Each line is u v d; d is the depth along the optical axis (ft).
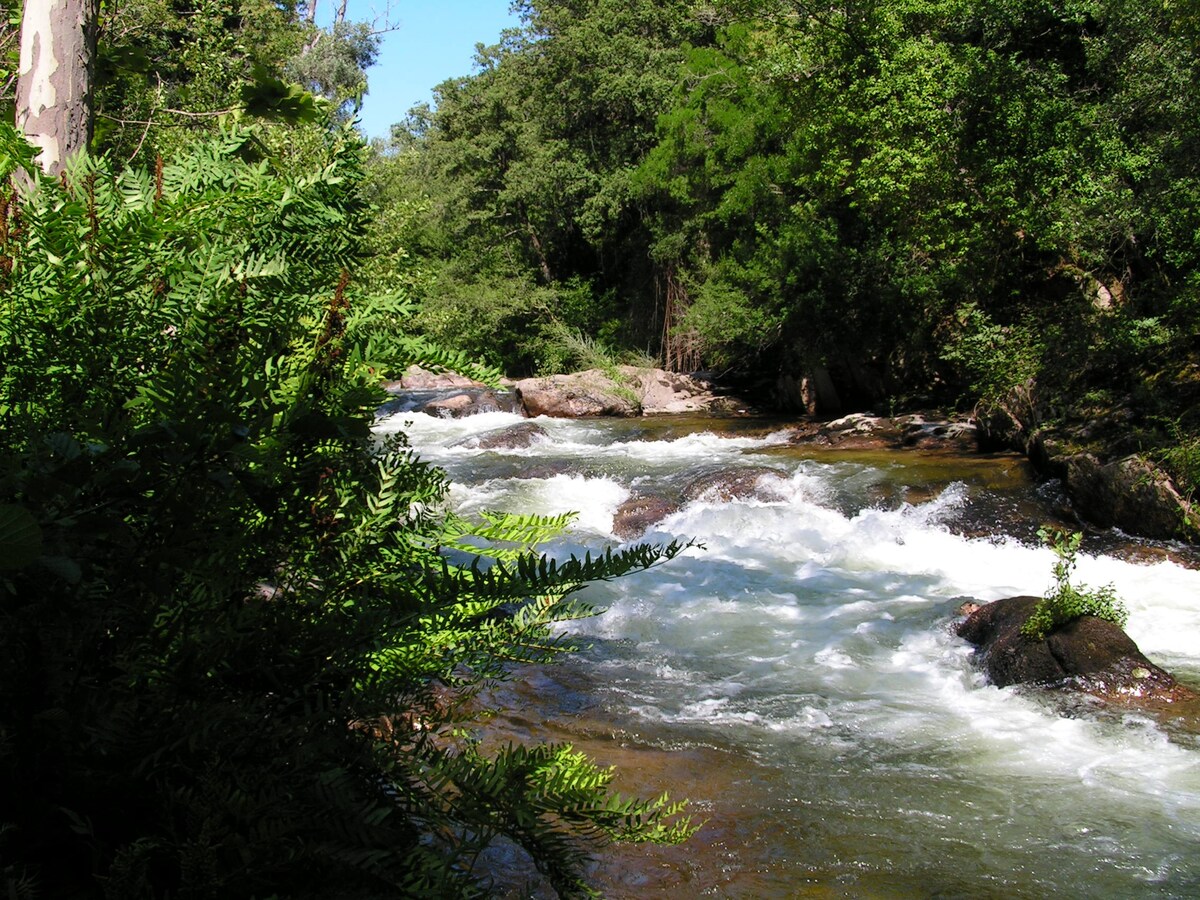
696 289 90.79
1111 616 23.38
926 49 60.80
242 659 6.99
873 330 69.36
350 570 7.57
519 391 82.48
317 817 6.33
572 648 8.39
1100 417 41.73
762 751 18.79
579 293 109.81
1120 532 36.29
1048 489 40.57
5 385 6.85
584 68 108.58
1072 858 14.87
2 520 4.93
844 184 66.74
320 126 9.34
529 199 110.93
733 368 92.02
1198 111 45.01
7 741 6.04
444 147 121.60
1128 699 21.22
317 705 6.90
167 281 7.46
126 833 6.55
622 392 82.48
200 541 6.48
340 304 7.60
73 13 12.44
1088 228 49.16
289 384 7.35
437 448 62.13
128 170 8.64
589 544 37.65
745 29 85.51
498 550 8.05
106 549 6.26
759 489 43.27
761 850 14.74
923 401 66.59
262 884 6.23
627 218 110.11
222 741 6.37
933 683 22.97
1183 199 44.75
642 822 7.37
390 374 8.23
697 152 91.97
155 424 6.22
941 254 62.85
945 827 15.76
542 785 6.85
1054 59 60.44
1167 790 17.24
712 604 29.27
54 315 6.91
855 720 20.57
